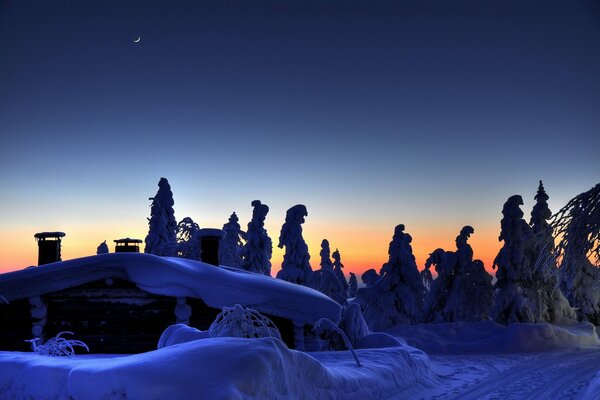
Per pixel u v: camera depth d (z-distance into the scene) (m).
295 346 20.78
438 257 39.84
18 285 19.75
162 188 44.62
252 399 9.54
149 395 9.05
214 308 20.66
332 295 39.78
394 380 15.53
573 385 17.25
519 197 37.47
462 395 15.76
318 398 11.48
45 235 24.88
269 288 20.80
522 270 36.88
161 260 20.47
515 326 32.97
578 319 39.94
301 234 38.69
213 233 24.69
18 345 19.80
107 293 20.52
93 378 9.46
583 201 12.96
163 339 15.44
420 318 37.94
